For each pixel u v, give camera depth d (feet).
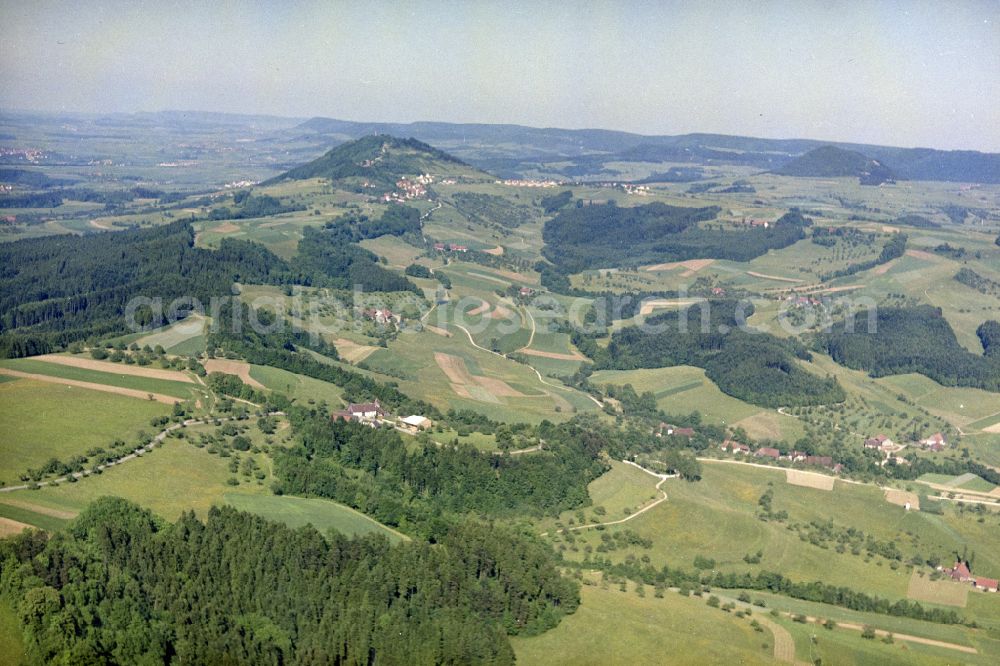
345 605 585.63
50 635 517.55
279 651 553.23
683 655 586.86
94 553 597.93
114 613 548.72
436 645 559.79
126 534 618.03
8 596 548.31
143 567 593.01
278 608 580.30
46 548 591.78
